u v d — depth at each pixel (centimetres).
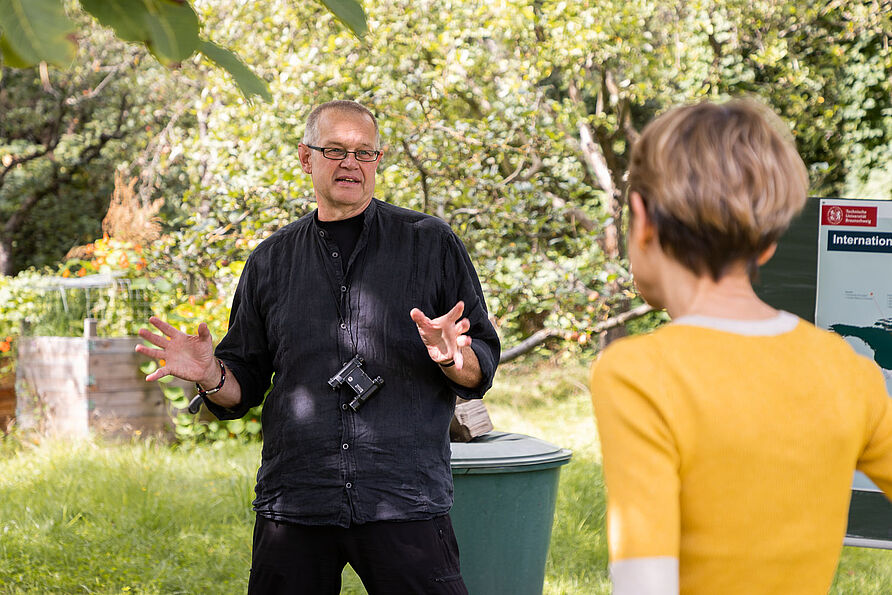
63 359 766
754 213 116
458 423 399
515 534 365
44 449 714
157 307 830
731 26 1103
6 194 1878
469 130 794
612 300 768
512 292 741
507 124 834
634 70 1056
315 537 268
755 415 112
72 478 634
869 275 349
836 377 119
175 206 1546
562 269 746
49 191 1961
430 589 265
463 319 272
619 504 110
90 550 508
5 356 823
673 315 125
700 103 124
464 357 270
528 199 774
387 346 272
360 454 266
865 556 532
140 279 832
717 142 118
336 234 283
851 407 118
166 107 1537
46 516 561
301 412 271
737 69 1134
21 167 1872
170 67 118
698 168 117
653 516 107
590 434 880
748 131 120
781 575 113
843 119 1325
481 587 363
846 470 117
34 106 1830
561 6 888
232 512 595
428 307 278
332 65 801
